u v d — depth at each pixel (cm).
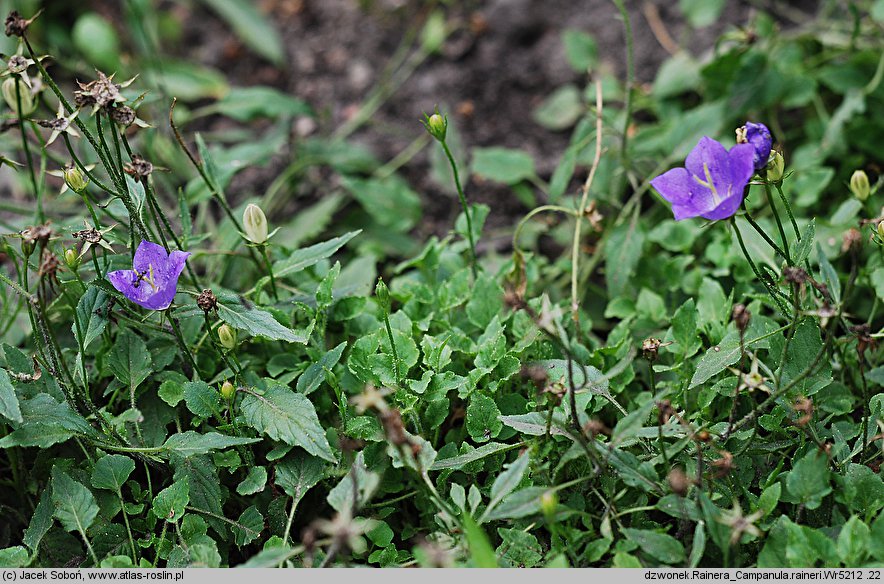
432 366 117
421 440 114
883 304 123
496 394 118
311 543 111
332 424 118
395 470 116
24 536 115
